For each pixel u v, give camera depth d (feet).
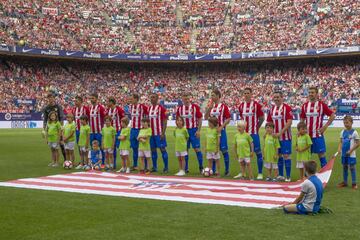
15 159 57.16
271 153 39.83
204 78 188.44
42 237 21.07
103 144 48.44
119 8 198.90
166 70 192.65
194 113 45.34
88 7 193.77
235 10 196.65
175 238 20.80
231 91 179.11
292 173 44.62
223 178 41.27
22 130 129.80
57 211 26.63
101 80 185.26
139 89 184.44
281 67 182.80
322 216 25.17
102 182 38.09
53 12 183.11
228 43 185.88
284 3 190.08
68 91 173.47
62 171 45.88
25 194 32.40
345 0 179.11
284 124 39.75
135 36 191.01
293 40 177.17
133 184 36.99
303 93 168.04
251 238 20.75
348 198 30.83
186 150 44.60
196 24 196.85
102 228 22.65
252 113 41.86
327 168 34.63
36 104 158.20
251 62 186.19
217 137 42.52
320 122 38.45
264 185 36.35
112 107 50.08
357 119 144.46
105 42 184.55
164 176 42.27
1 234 21.59
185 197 31.04
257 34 185.37
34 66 175.83
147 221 24.04
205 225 23.15
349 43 165.68
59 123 51.49
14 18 169.58
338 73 171.63
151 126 46.24
